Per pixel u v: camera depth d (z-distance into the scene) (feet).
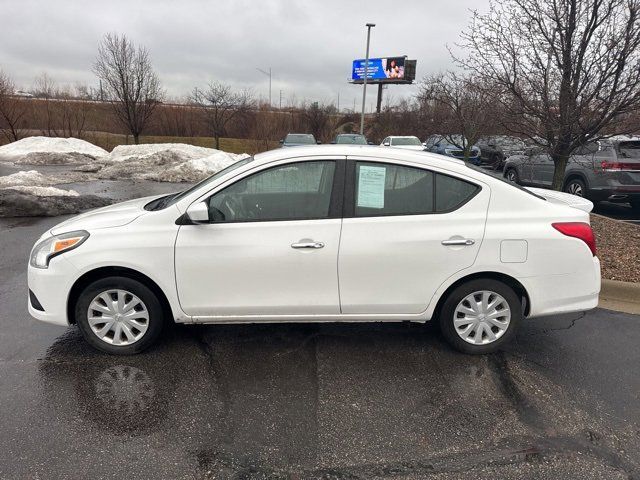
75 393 10.09
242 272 11.02
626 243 21.27
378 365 11.43
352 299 11.28
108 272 11.35
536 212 11.32
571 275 11.39
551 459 8.33
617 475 7.98
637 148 30.91
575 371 11.30
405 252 11.02
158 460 8.14
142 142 124.16
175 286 11.09
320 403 9.89
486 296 11.59
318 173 11.19
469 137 34.99
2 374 10.83
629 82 17.33
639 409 9.83
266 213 11.14
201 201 11.04
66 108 112.57
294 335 12.94
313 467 8.07
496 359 11.80
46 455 8.21
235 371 11.08
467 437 8.90
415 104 86.74
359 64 182.29
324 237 10.95
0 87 92.22
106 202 33.58
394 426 9.18
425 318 11.62
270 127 125.08
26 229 25.46
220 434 8.86
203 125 138.10
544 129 20.94
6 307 14.82
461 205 11.19
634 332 13.52
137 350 11.64
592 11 17.72
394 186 11.19
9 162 66.95
